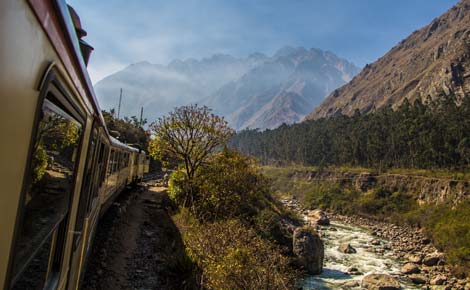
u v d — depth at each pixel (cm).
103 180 872
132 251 1104
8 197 130
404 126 6700
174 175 1805
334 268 1973
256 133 15388
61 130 225
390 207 4844
